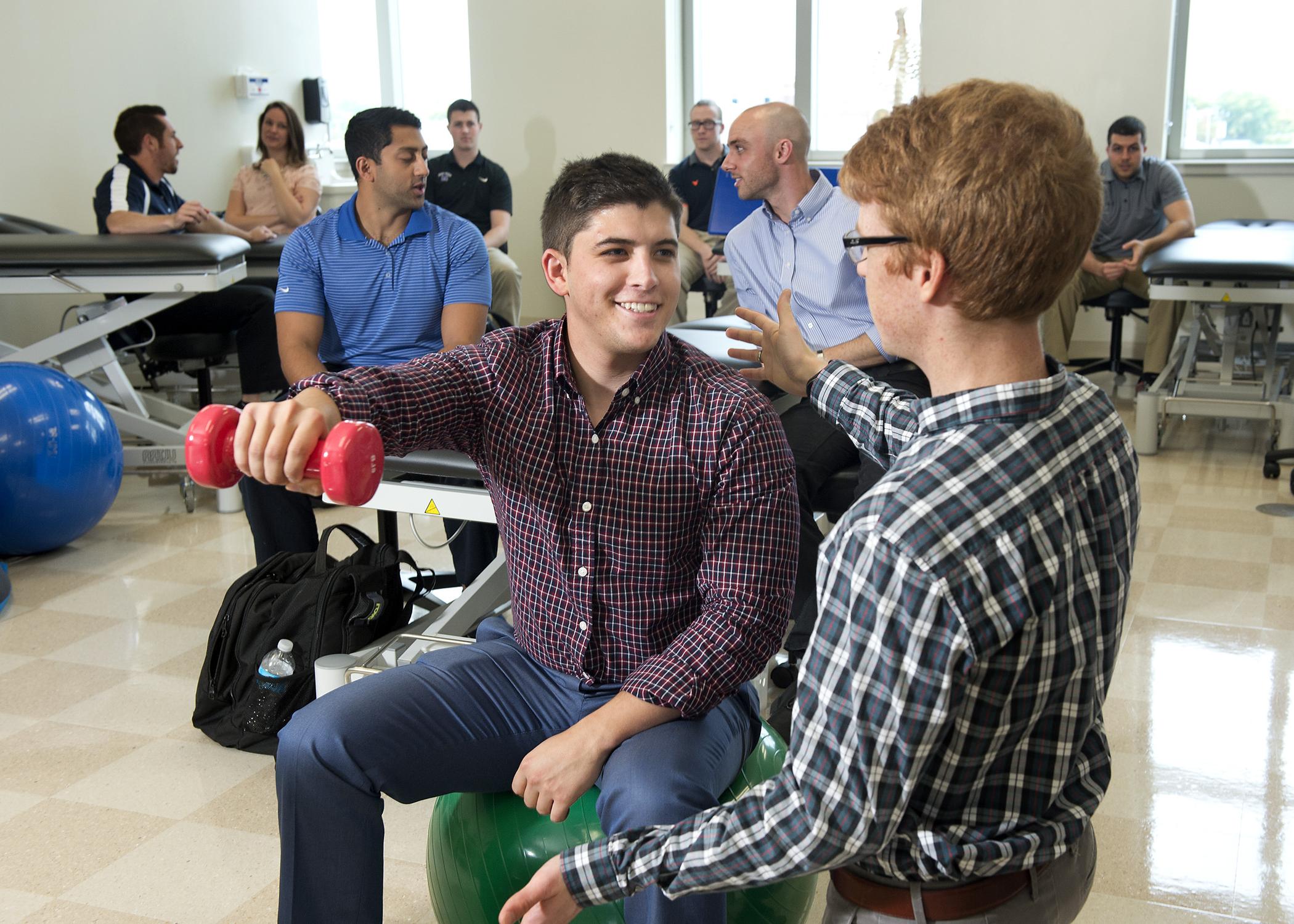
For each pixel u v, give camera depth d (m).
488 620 1.68
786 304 1.35
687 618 1.45
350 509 4.11
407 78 7.81
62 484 3.40
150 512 4.05
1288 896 1.85
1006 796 0.86
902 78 6.53
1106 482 0.85
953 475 0.79
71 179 5.82
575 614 1.44
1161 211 5.37
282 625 2.32
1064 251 0.79
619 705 1.33
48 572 3.42
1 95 5.43
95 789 2.22
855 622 0.79
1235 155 6.08
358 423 1.01
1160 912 1.81
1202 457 4.59
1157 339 5.39
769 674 2.50
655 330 1.34
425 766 1.38
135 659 2.81
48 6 5.63
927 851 0.85
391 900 1.87
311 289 2.81
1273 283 4.28
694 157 6.22
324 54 7.80
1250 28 5.92
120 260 3.63
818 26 6.89
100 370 4.93
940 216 0.78
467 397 1.38
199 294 4.51
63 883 1.91
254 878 1.93
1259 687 2.60
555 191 1.39
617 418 1.39
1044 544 0.80
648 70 6.94
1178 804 2.13
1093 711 0.86
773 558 1.39
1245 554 3.46
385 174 2.74
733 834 0.87
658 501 1.39
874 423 1.19
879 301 0.86
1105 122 5.95
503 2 7.10
